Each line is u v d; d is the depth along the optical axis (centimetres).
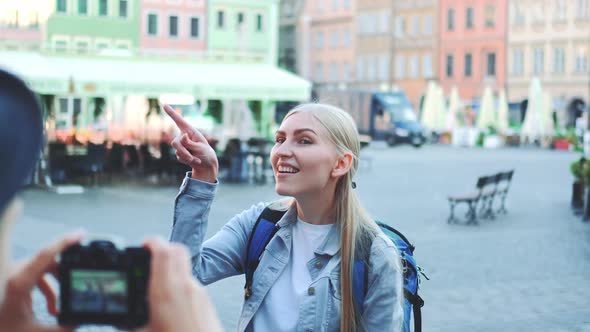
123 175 2669
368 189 2512
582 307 954
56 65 2303
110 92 2278
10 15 3469
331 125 313
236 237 321
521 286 1062
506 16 7944
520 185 2672
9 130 101
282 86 2564
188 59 2586
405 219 1789
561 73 7562
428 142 6347
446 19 8325
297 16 9331
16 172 101
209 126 3019
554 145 5581
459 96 8269
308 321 303
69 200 2025
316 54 9288
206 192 277
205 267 312
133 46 4788
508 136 5888
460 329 843
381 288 303
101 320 124
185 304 117
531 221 1770
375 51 8781
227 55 2655
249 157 2844
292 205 322
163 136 2591
